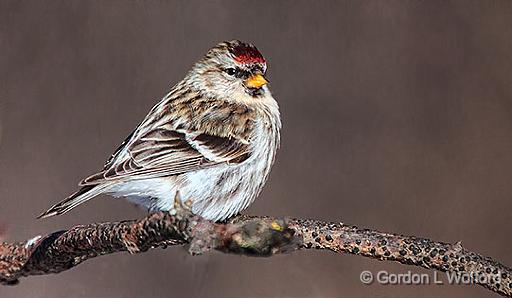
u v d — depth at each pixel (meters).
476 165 12.03
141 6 12.97
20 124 12.25
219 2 13.12
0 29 12.62
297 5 13.01
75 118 12.43
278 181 12.04
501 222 11.77
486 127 12.26
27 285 11.08
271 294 11.22
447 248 7.73
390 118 12.39
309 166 12.12
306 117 12.44
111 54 12.78
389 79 12.59
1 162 11.96
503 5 12.68
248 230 6.55
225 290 11.25
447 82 12.47
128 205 11.57
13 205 11.76
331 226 7.94
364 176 12.06
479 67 12.53
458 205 11.82
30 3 12.80
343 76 12.60
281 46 12.82
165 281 11.25
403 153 12.16
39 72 12.58
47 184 11.98
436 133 12.27
